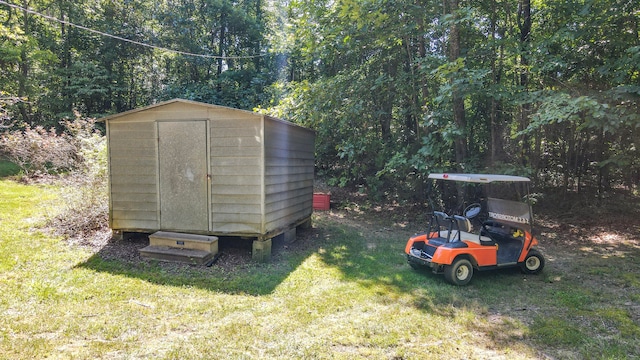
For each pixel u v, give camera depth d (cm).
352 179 1062
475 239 445
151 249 479
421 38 841
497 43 723
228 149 489
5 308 321
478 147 866
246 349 268
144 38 1600
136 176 518
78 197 605
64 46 1559
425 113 743
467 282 426
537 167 827
